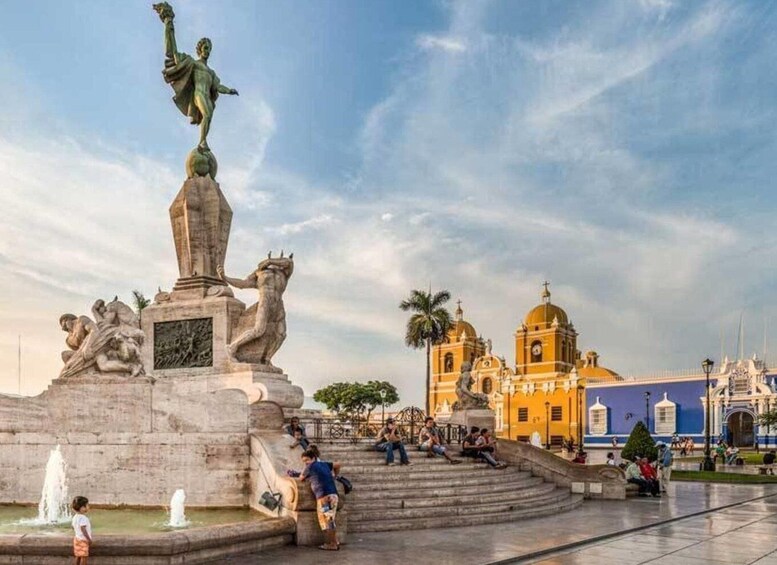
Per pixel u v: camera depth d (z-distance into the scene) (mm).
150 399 13008
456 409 23594
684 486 23766
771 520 14219
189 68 19047
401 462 15008
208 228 18141
